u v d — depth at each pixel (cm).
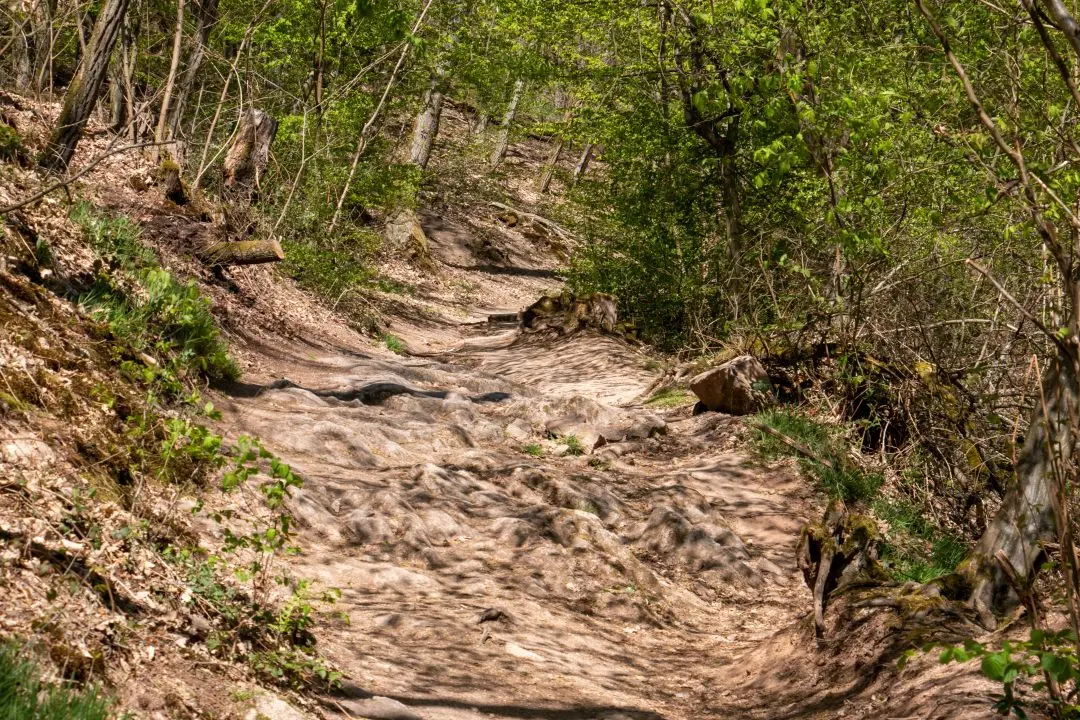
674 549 923
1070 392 571
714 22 1373
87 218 1078
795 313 1462
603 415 1294
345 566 725
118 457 629
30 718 318
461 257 3388
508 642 655
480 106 3650
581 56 2139
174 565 522
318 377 1312
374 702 495
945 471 1130
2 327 677
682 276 2077
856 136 837
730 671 682
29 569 423
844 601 654
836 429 1216
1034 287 913
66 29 1694
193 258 1387
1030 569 570
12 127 1208
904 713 513
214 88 2153
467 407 1251
